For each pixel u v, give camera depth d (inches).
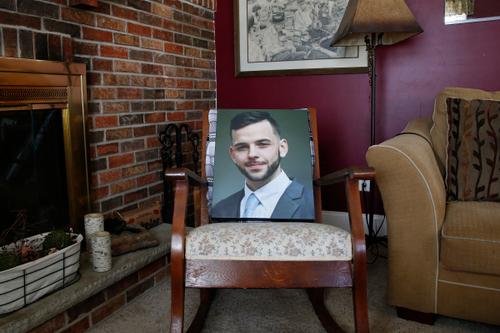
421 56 96.9
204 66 112.8
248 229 52.8
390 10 81.7
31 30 64.6
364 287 50.0
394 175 60.9
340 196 107.7
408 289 63.2
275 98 112.2
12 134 66.2
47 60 66.8
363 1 82.9
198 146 110.3
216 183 67.6
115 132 82.7
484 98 77.5
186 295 76.0
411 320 65.1
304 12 105.3
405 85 99.1
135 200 88.7
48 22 67.4
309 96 108.4
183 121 104.7
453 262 58.2
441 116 78.5
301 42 106.8
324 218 109.1
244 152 68.7
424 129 81.2
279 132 69.9
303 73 107.6
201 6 109.6
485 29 91.0
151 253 74.8
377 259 90.0
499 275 57.1
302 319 66.9
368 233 101.7
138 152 89.1
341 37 86.0
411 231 61.5
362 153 104.9
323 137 108.3
